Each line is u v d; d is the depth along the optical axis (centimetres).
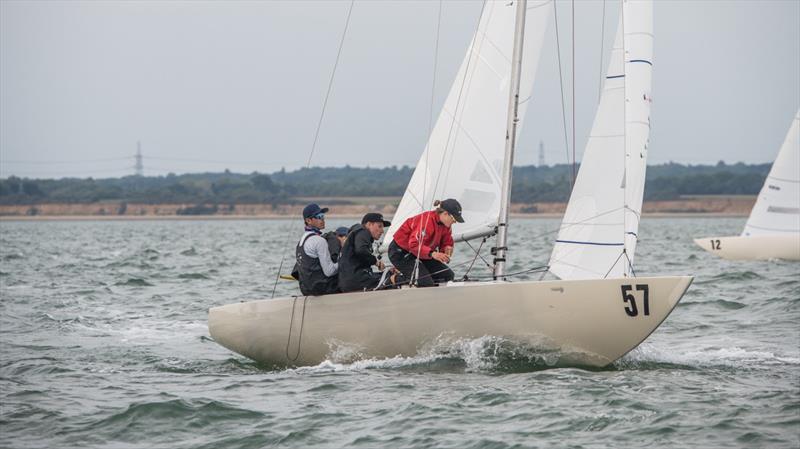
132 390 3572
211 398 3369
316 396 3388
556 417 3009
